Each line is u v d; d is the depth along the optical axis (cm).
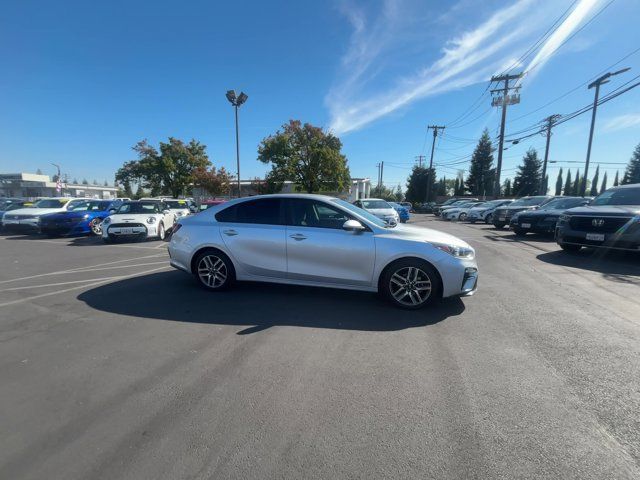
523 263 784
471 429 231
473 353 339
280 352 343
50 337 381
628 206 823
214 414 249
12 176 5831
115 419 244
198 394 273
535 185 6053
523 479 191
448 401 262
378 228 476
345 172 3803
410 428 233
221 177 4047
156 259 870
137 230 1170
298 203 516
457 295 452
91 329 403
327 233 485
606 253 916
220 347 354
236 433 229
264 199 533
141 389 280
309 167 3512
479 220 2491
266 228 513
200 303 492
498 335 381
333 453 211
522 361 323
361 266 470
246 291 550
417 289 457
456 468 199
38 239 1334
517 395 270
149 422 241
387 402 262
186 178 3966
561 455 209
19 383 290
